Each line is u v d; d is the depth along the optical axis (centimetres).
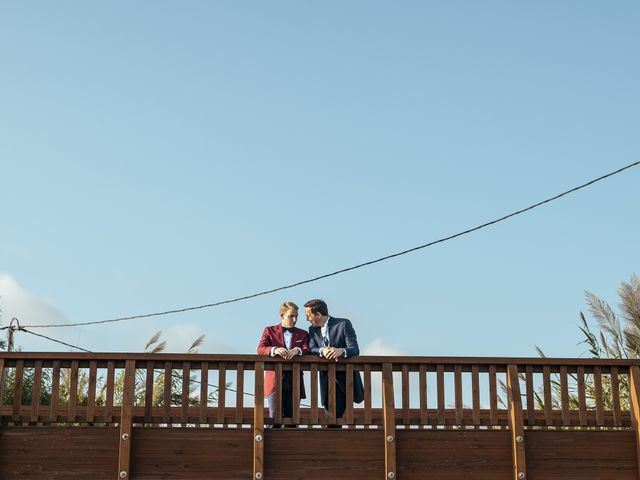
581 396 968
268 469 909
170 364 926
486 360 956
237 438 917
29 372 1908
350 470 917
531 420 956
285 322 981
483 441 941
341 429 927
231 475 906
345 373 970
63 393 1927
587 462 950
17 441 900
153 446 908
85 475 898
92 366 923
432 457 930
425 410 939
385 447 920
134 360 923
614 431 961
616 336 1695
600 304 1711
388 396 934
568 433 955
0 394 910
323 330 981
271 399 973
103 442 907
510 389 952
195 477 904
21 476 892
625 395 1505
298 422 927
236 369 934
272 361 934
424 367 949
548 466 944
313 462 916
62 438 904
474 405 948
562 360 967
